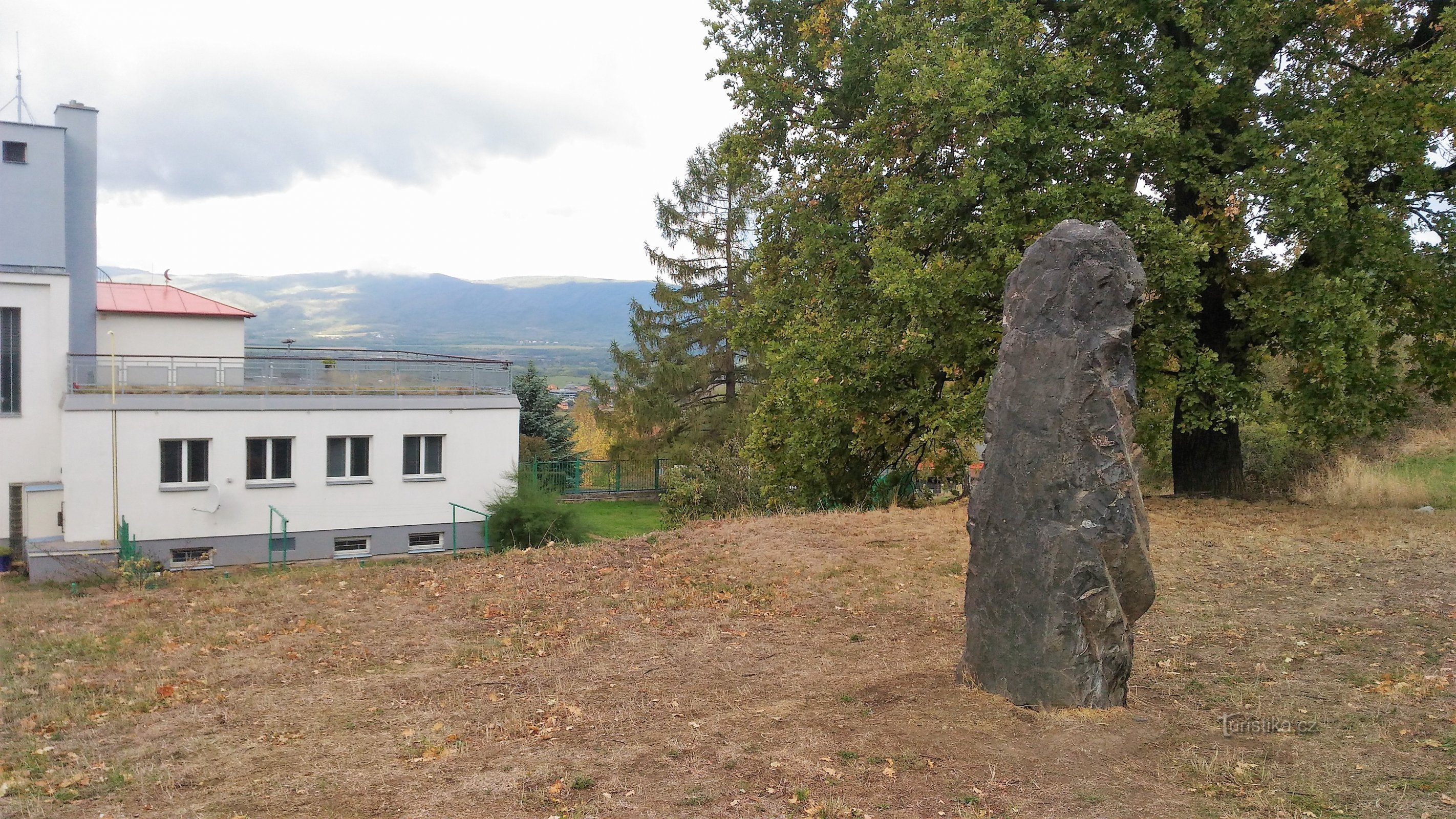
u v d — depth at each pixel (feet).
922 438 61.82
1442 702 19.88
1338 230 41.86
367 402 79.20
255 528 75.15
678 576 36.22
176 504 72.23
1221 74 45.27
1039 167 45.03
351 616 31.50
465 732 19.95
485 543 78.59
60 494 71.20
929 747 18.01
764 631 28.71
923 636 27.68
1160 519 45.34
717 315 67.46
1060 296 20.02
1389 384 43.80
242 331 87.10
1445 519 44.39
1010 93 44.52
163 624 31.09
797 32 60.34
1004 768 16.97
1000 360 21.29
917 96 45.85
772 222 61.57
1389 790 15.60
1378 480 57.06
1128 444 19.83
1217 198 44.47
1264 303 43.39
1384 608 28.35
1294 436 56.59
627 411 129.59
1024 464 20.33
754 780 16.78
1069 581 19.61
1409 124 42.01
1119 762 17.16
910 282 45.09
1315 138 43.14
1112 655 19.83
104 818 15.81
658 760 17.85
